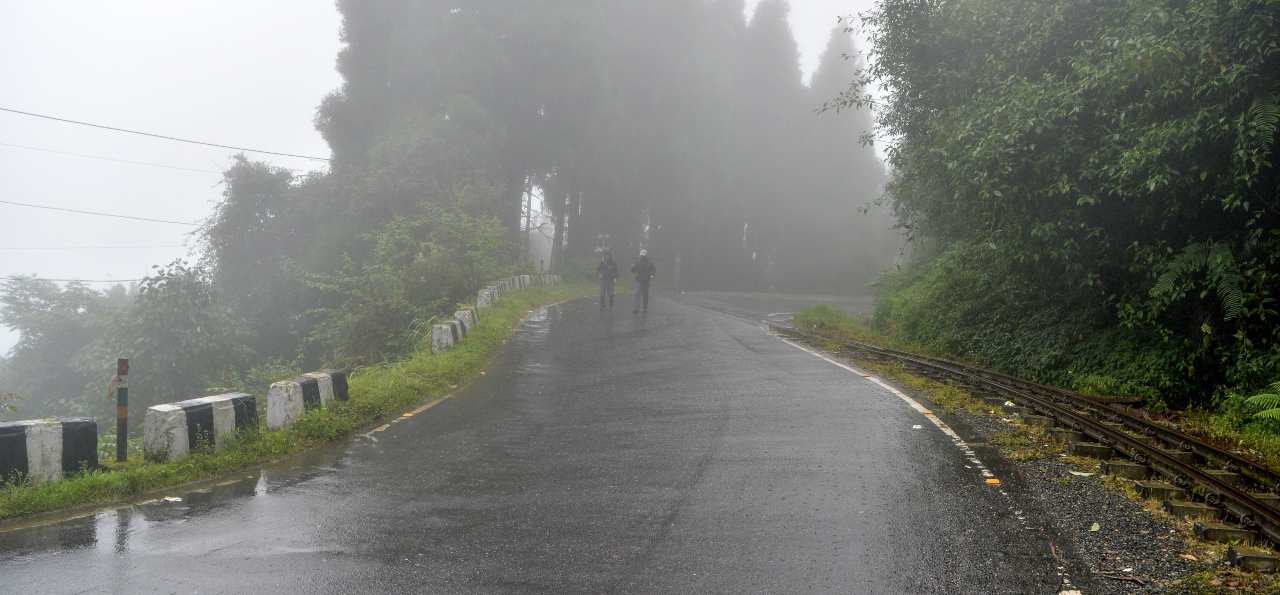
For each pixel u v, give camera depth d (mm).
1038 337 15289
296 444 9023
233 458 8211
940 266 20734
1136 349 12805
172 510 6734
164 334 21984
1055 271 14297
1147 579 5266
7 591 5000
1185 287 11172
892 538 5988
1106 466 7879
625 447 8930
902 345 19906
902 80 17312
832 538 5984
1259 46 9930
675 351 17297
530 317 24891
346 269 29953
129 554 5680
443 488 7367
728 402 11602
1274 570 5367
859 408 11086
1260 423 10000
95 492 7043
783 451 8680
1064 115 12008
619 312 26750
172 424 8016
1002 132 12758
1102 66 11672
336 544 5887
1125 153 10922
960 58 16188
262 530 6203
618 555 5652
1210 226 11742
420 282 26094
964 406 11242
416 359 15102
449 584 5145
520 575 5293
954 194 15102
